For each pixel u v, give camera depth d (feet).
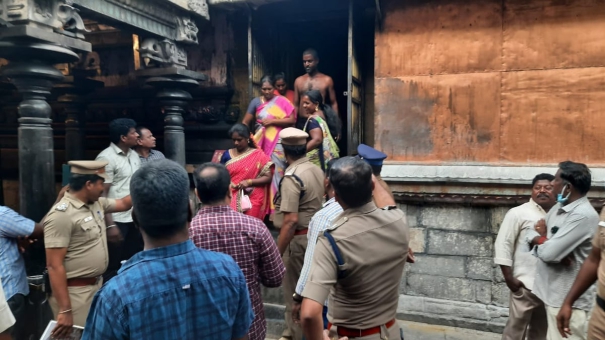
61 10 10.40
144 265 4.17
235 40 18.15
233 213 7.35
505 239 10.27
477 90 13.51
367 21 17.94
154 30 14.15
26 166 10.35
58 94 18.79
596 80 12.29
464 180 13.26
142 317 3.98
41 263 10.69
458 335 13.12
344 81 22.34
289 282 11.53
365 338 6.04
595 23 12.22
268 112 15.30
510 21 13.05
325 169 13.88
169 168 4.35
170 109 15.89
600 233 7.00
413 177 13.80
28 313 10.44
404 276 14.39
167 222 4.24
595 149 12.39
